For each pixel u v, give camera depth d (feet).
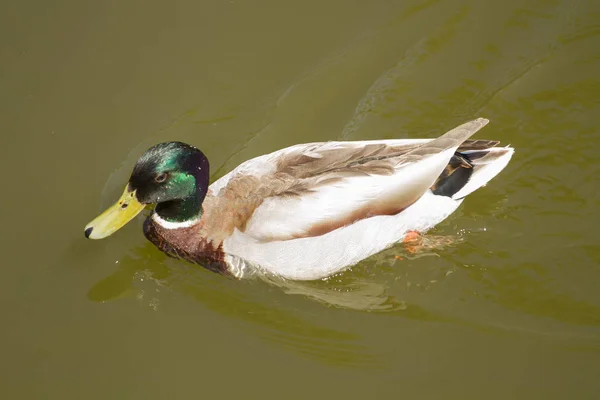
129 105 43.68
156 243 37.32
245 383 32.73
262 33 47.44
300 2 48.47
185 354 33.68
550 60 45.47
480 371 32.94
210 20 47.93
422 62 46.06
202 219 35.58
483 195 39.81
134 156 41.24
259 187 34.40
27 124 42.34
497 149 37.47
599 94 43.70
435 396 32.14
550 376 32.50
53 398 31.76
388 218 35.40
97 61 45.47
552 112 43.19
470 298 36.09
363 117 43.73
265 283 36.35
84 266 36.73
